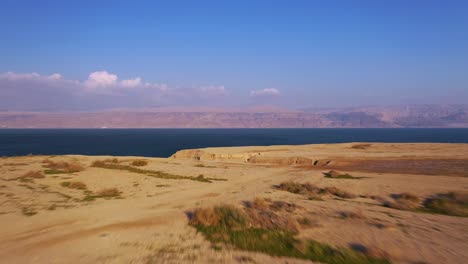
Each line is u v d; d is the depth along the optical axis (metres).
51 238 11.64
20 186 22.11
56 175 27.66
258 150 60.12
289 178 31.02
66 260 9.43
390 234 11.77
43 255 9.90
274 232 11.76
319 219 14.03
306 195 22.08
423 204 18.98
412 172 33.81
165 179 28.34
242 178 31.11
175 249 10.26
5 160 40.41
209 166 41.44
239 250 10.09
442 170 34.16
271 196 21.09
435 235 11.91
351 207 17.38
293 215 14.66
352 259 9.30
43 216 14.80
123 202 18.73
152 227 13.12
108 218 14.73
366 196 21.48
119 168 34.53
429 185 24.59
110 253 9.96
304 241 10.75
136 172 32.00
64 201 18.36
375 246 10.33
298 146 66.06
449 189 22.58
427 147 59.28
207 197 20.91
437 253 9.91
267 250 10.06
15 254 10.03
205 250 10.12
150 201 19.31
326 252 9.84
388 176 31.05
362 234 11.69
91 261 9.29
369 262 9.14
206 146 112.38
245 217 13.57
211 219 13.58
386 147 61.59
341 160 44.91
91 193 21.34
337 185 25.62
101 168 33.97
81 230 12.70
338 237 11.29
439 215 16.19
